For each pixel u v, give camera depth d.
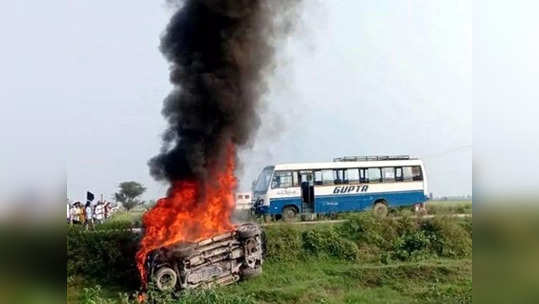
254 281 16.08
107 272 15.69
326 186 17.78
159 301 15.41
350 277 16.30
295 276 16.16
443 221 17.34
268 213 17.30
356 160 17.88
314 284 16.11
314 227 17.03
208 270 15.91
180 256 15.78
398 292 16.25
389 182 17.88
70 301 15.26
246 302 15.41
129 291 15.61
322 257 16.64
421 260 16.78
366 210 17.84
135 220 16.28
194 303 15.30
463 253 16.88
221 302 15.32
